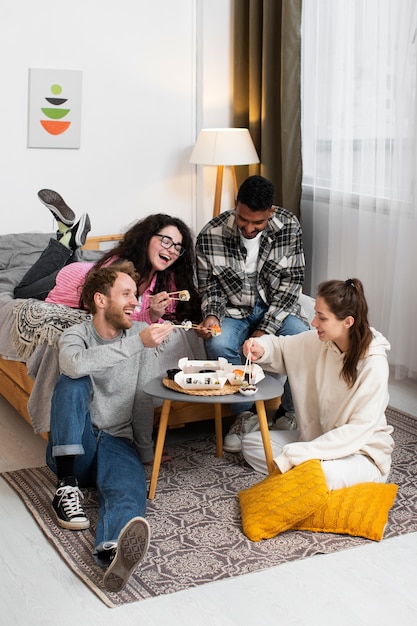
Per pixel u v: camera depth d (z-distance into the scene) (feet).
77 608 7.09
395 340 13.65
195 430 11.51
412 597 7.28
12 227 15.40
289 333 11.22
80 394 8.77
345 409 9.05
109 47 15.66
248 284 11.40
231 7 16.24
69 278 11.41
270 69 15.56
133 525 7.13
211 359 11.00
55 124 15.33
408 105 12.91
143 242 10.50
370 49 13.60
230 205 16.96
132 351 8.77
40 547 8.17
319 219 15.52
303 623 6.87
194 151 15.83
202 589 7.38
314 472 8.49
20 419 11.99
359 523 8.39
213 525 8.60
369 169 13.92
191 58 16.35
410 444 10.87
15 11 14.83
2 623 6.86
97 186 15.99
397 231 13.41
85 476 9.23
